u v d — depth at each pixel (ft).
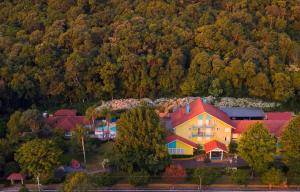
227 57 317.42
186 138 240.12
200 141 240.53
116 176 217.36
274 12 352.08
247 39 331.57
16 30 344.28
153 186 211.20
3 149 221.05
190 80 310.04
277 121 252.21
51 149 207.92
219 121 237.04
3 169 215.72
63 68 311.88
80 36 320.91
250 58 312.09
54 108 307.78
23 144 214.69
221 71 310.86
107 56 314.35
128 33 322.14
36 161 201.67
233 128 240.53
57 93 303.27
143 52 320.91
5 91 290.35
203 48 329.31
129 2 361.71
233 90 312.29
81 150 239.30
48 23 350.43
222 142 240.73
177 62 312.29
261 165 207.82
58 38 326.65
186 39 330.34
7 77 295.69
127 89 315.58
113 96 316.60
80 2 360.07
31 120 243.19
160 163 212.84
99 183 207.62
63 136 252.21
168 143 234.79
